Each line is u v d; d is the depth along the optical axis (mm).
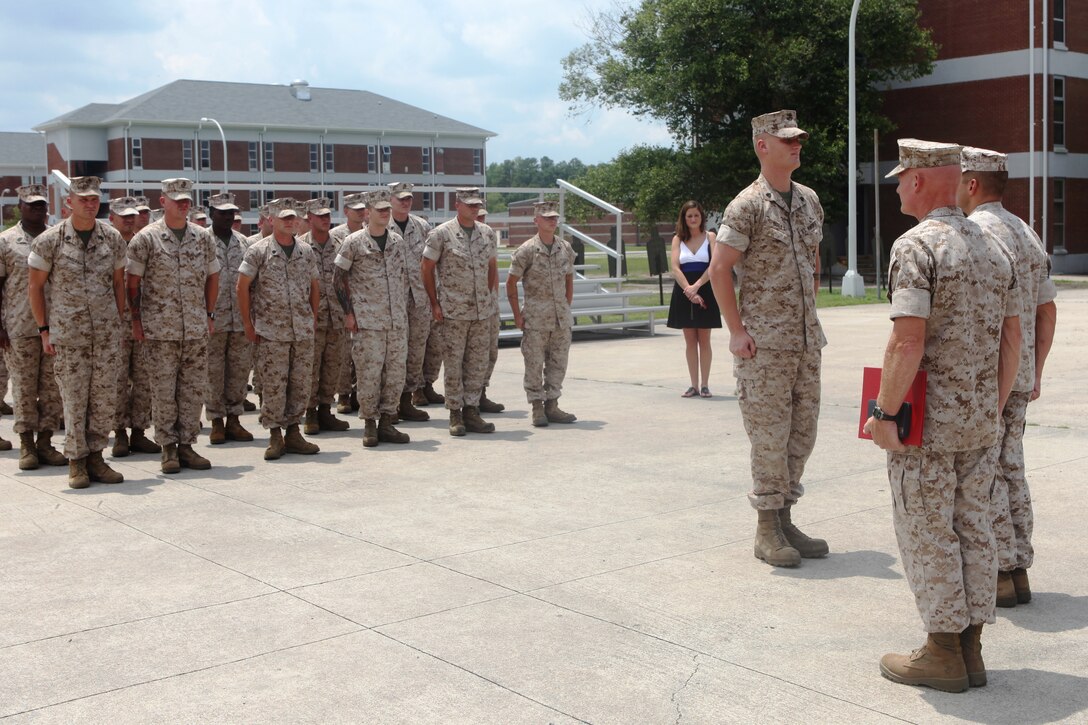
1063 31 37562
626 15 38750
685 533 6617
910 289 4090
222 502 7527
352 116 70562
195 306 8531
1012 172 37594
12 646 4863
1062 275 37250
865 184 41469
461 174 75062
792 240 5840
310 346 9211
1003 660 4605
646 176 38219
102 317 7969
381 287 9500
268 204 11953
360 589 5605
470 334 10039
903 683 4348
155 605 5395
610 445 9438
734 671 4496
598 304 19609
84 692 4355
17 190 8766
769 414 5895
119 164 64062
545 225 10195
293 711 4156
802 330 5871
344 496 7672
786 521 6184
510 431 10227
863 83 37062
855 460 8578
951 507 4223
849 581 5664
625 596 5461
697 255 11844
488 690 4332
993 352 4219
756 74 35500
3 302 8641
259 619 5180
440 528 6781
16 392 8711
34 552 6336
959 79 38594
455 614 5219
